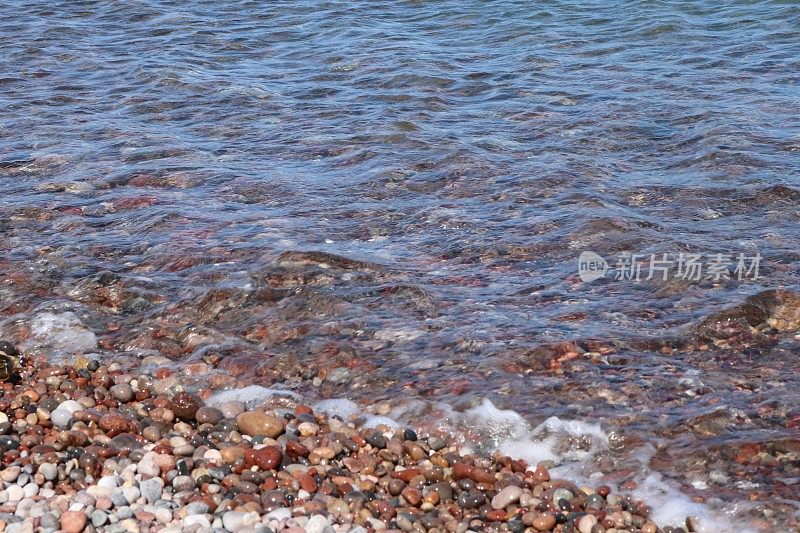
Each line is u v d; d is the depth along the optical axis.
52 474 7.02
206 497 6.84
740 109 16.70
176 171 14.27
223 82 19.55
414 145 15.30
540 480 7.25
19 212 12.63
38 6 27.28
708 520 6.72
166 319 9.88
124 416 7.91
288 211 12.64
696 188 13.12
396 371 8.78
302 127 16.61
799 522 6.61
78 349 9.35
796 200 12.56
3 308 10.08
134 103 18.30
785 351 8.91
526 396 8.27
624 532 6.55
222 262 11.01
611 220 11.88
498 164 14.30
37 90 19.22
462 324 9.52
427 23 24.88
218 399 8.51
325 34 23.91
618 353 8.90
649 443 7.60
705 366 8.69
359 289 10.31
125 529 6.38
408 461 7.55
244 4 27.52
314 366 8.93
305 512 6.66
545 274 10.68
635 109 17.03
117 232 12.05
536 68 20.25
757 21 23.52
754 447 7.43
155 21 25.50
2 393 8.42
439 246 11.49
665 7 25.08
